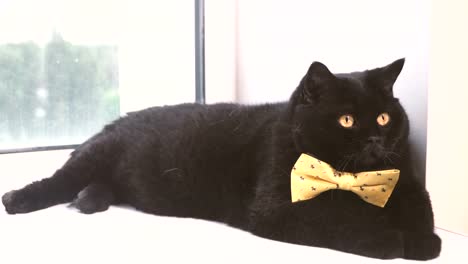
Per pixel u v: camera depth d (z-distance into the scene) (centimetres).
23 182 91
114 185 86
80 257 63
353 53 84
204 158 79
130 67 100
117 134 86
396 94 79
